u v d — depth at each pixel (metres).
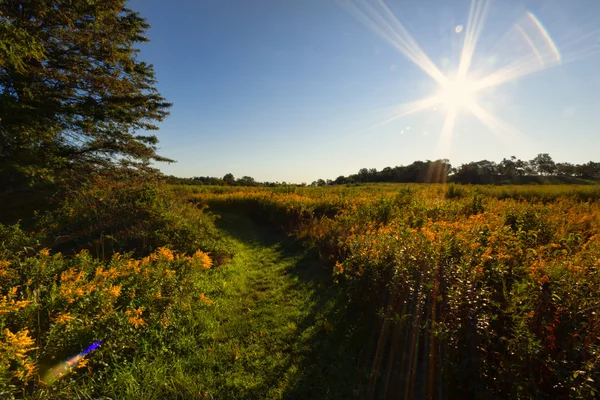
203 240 7.98
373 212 9.34
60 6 12.02
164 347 3.57
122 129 16.50
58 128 12.87
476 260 3.62
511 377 2.31
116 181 15.01
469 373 2.58
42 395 2.48
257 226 13.01
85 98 14.30
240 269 6.88
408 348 3.22
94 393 2.75
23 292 3.75
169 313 4.07
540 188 17.64
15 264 4.56
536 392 2.20
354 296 4.50
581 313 2.54
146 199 9.71
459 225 5.82
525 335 2.44
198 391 2.98
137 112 16.73
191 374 3.23
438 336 2.78
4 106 10.13
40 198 12.56
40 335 2.88
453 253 4.04
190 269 5.35
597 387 2.04
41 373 2.67
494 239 4.43
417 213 8.76
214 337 3.96
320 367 3.35
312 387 3.05
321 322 4.29
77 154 14.80
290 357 3.57
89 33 13.59
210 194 18.19
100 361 2.92
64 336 2.84
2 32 7.91
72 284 3.49
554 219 6.91
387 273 4.08
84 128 14.34
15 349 2.30
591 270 3.16
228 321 4.42
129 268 4.41
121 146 16.38
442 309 3.20
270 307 4.92
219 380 3.16
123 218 8.86
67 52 13.87
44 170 11.68
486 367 2.48
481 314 2.72
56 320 2.89
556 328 2.57
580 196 14.45
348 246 6.23
